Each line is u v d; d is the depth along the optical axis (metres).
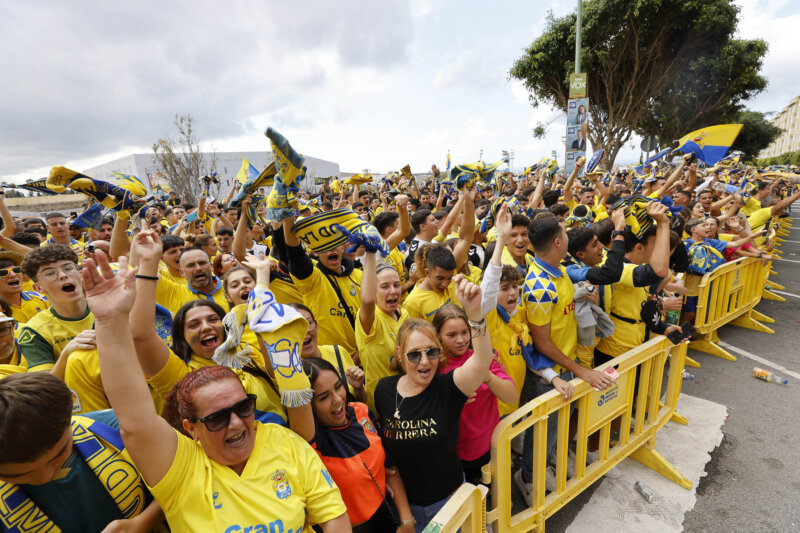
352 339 3.23
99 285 1.27
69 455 1.39
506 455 2.36
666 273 2.89
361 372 2.36
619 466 3.42
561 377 2.95
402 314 2.97
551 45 21.73
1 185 5.52
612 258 2.75
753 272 5.99
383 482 1.98
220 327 2.24
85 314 2.52
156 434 1.35
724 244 5.81
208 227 7.11
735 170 13.16
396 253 5.02
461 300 1.94
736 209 6.88
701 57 20.48
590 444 3.43
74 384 1.95
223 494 1.43
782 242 13.09
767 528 2.76
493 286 2.44
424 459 2.09
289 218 2.40
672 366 3.59
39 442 1.17
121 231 2.73
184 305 2.25
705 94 22.73
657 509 2.96
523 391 3.30
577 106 12.66
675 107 23.81
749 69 20.52
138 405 1.32
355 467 1.88
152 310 1.83
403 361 2.12
